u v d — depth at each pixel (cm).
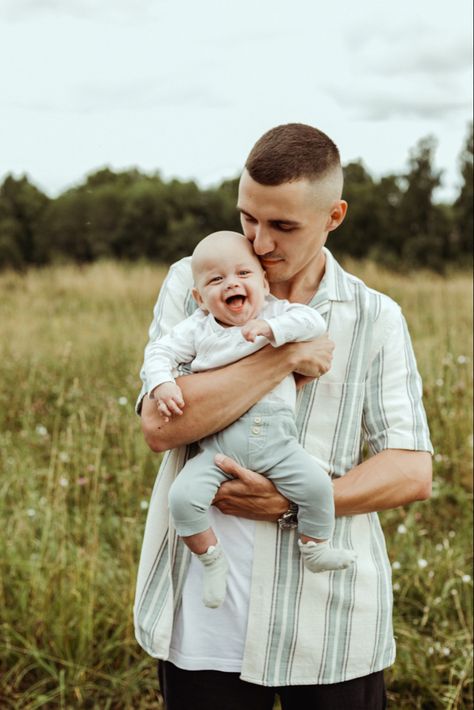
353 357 193
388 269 1543
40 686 322
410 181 1762
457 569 377
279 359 184
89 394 603
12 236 2066
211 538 185
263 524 190
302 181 172
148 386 188
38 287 1282
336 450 195
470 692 310
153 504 197
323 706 193
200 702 193
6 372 688
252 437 185
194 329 195
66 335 849
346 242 1805
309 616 190
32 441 523
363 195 1811
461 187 1736
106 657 329
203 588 185
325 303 193
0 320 956
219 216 2012
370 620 195
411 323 779
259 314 190
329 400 193
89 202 2050
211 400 183
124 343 761
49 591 340
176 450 197
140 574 197
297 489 182
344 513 189
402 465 191
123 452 484
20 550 374
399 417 194
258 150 175
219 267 186
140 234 2003
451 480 482
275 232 179
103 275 1329
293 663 190
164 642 191
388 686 321
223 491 185
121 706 315
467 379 537
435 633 340
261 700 196
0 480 450
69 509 432
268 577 189
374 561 199
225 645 191
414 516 427
